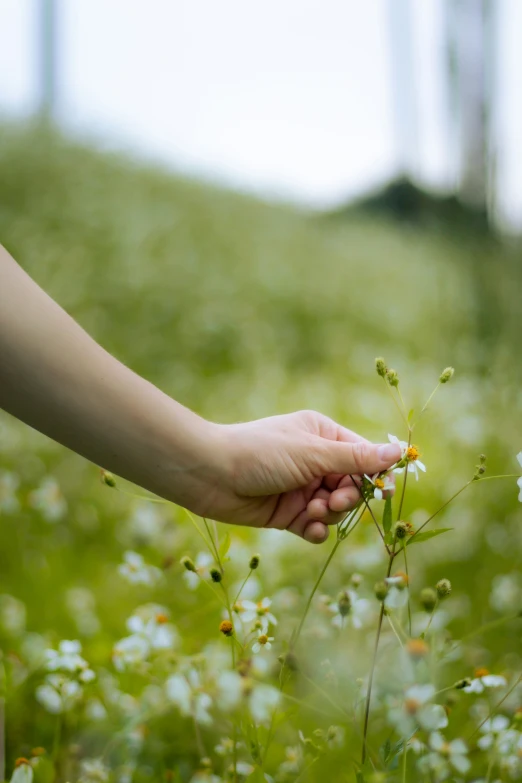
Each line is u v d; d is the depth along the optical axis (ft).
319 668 3.33
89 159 14.06
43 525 5.37
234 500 3.30
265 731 3.42
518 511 5.22
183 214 13.79
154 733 3.69
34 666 3.82
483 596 4.52
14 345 3.02
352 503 3.35
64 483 5.90
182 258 11.81
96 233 11.45
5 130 13.87
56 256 9.94
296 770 3.36
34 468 5.91
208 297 10.98
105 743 3.73
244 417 8.18
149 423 3.14
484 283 6.37
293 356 10.85
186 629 4.16
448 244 7.10
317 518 3.38
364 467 3.23
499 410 5.89
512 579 4.48
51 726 3.75
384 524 3.11
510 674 3.94
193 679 3.37
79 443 3.12
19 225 10.71
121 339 9.50
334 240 15.87
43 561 4.74
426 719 2.90
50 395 3.05
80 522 5.53
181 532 4.84
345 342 10.99
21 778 3.25
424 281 13.07
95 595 4.63
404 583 3.04
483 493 5.41
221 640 3.84
